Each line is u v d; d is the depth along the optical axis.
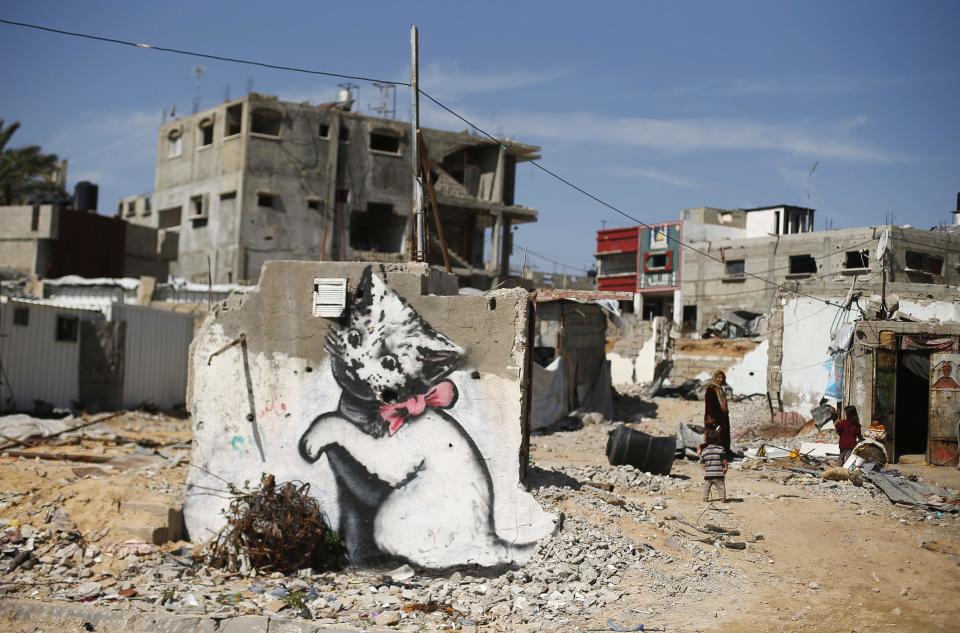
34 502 10.23
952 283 48.75
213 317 10.37
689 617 7.93
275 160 49.25
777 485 15.13
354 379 9.95
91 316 24.42
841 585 9.17
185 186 52.62
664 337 36.97
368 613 7.99
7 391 21.56
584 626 7.59
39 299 31.70
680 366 37.84
